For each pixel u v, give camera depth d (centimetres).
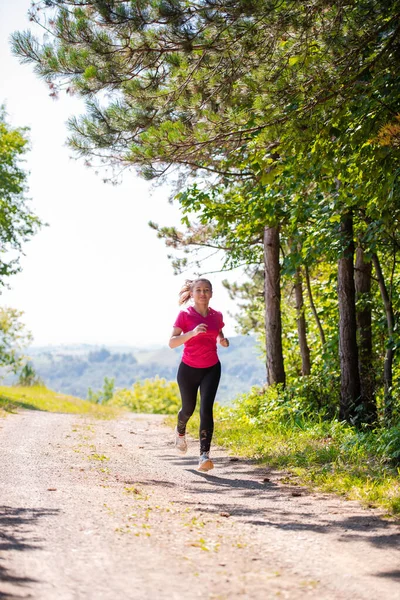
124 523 459
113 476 688
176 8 703
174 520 480
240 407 1501
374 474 688
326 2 715
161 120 852
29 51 774
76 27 748
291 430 1121
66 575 338
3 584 313
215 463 829
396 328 1227
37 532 420
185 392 800
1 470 680
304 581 348
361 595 329
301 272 1672
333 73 775
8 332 3656
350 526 482
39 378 3831
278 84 753
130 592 318
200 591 324
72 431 1215
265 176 859
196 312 777
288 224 1358
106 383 6688
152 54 783
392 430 844
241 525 477
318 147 852
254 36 741
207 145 862
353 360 1223
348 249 1198
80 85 796
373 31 751
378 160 829
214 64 782
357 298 1404
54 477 652
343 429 1080
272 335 1529
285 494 616
